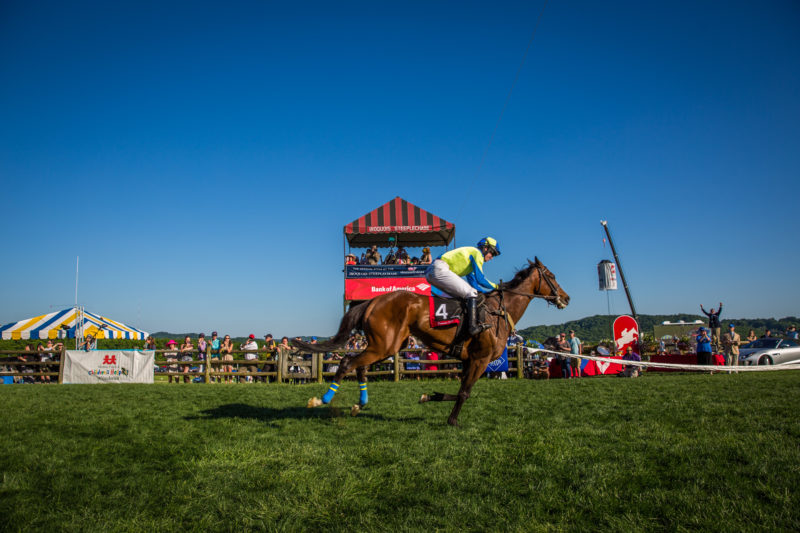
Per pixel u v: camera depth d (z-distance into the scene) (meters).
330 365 15.15
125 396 9.73
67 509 3.47
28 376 15.66
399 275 18.02
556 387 10.83
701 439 5.00
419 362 14.77
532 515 3.28
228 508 3.46
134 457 4.75
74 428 6.12
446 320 6.31
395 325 6.41
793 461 4.14
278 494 3.67
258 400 8.89
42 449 5.02
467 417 6.77
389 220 18.89
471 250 6.70
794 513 3.14
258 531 3.13
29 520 3.27
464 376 6.48
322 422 6.41
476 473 4.11
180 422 6.50
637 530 3.00
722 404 7.34
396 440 5.29
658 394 8.96
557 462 4.34
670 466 4.16
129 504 3.55
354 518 3.28
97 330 22.44
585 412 7.10
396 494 3.67
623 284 22.80
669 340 23.36
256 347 16.08
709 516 3.14
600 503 3.42
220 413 7.29
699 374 15.64
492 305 6.66
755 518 3.10
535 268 7.35
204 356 16.02
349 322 6.66
